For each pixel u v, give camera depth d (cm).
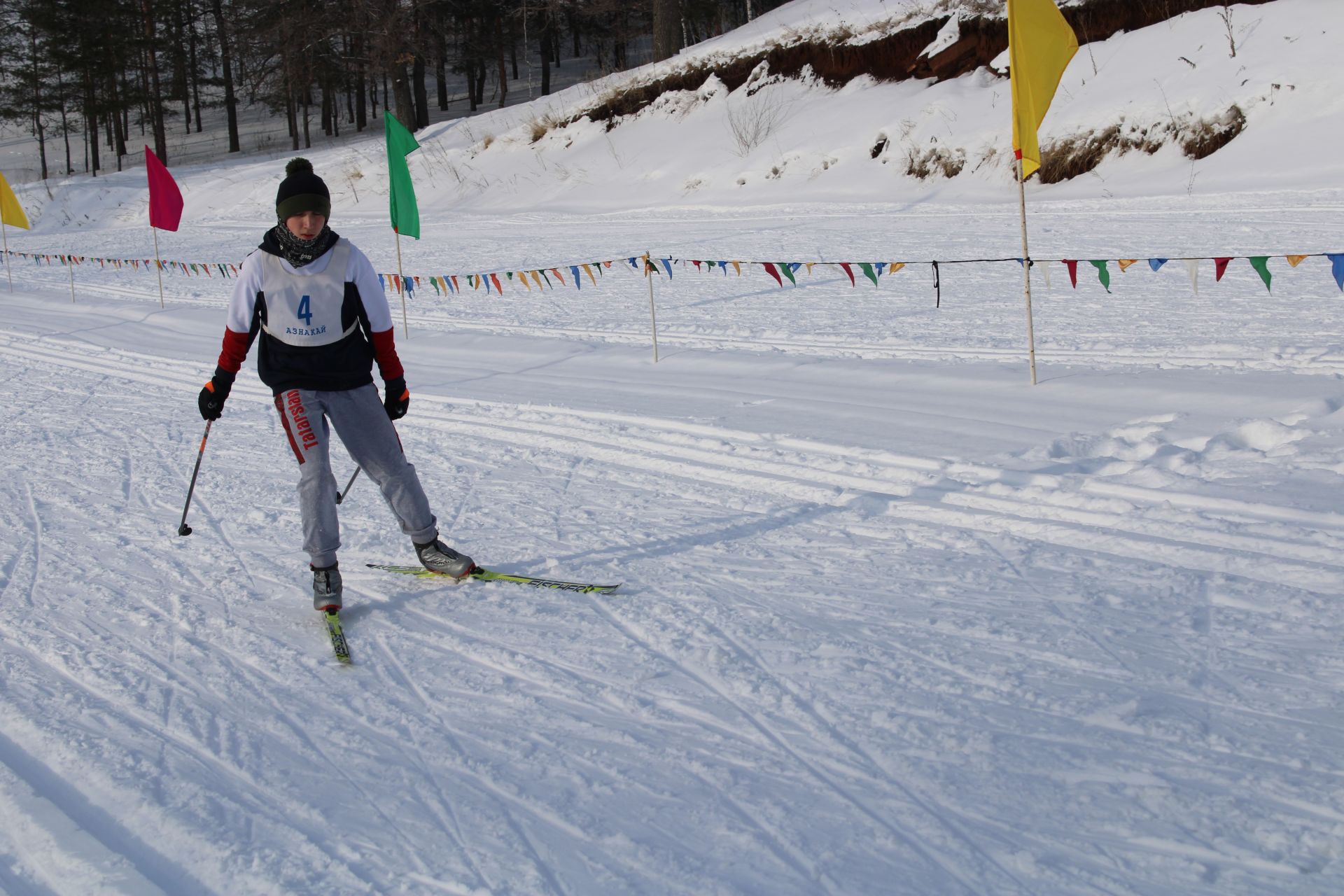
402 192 1115
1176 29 2148
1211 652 329
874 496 516
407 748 303
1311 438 529
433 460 646
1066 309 992
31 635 398
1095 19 2316
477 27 4516
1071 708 300
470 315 1249
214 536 518
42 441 744
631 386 816
